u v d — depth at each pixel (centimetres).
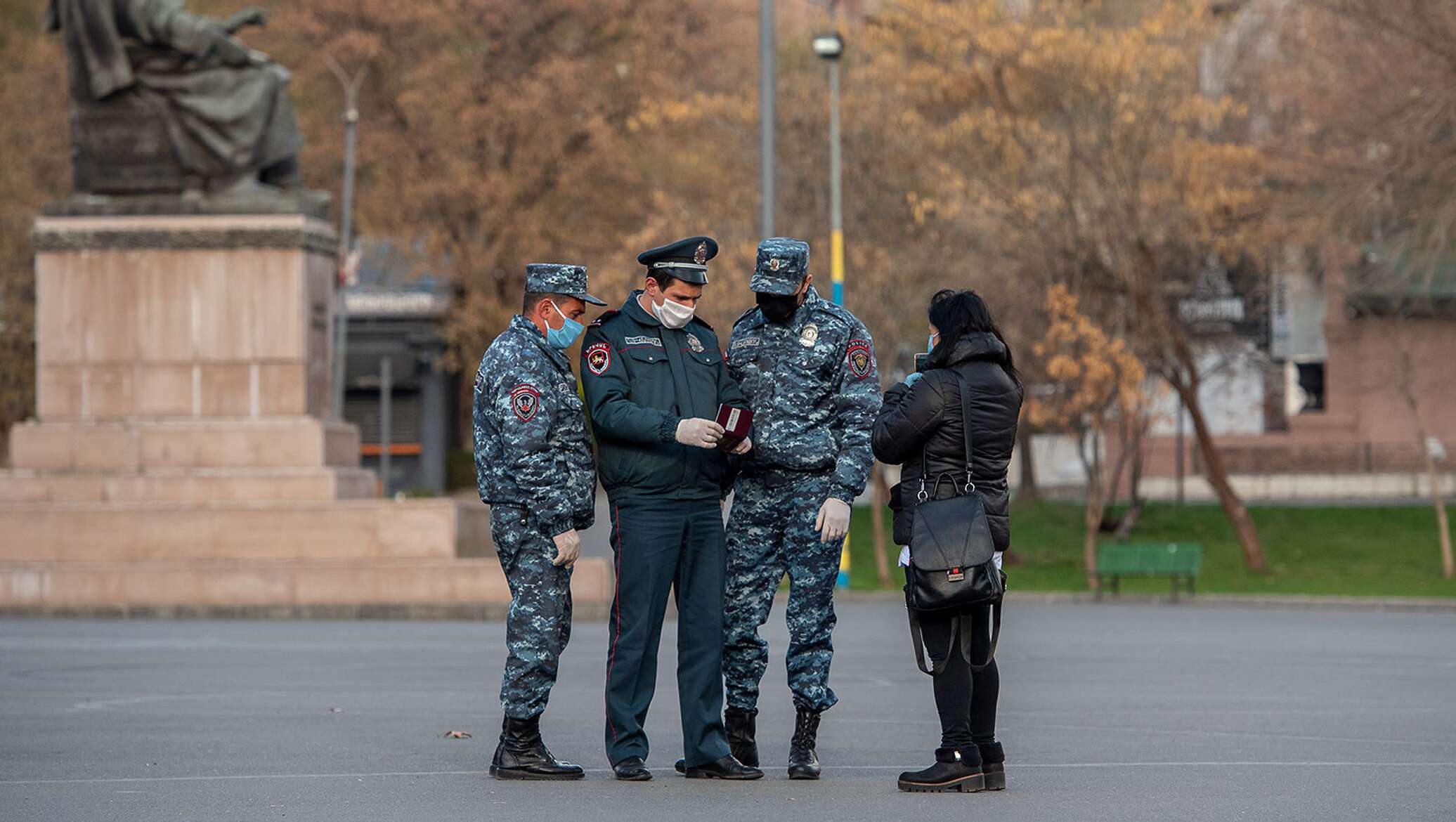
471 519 4753
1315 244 6812
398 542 4550
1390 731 2086
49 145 8225
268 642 3634
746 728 1650
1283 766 1711
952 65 6331
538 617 1595
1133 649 3622
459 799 1468
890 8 6619
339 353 7612
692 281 1612
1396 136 5994
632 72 8662
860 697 2559
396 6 8456
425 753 1817
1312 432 9412
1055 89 6203
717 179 7062
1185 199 6325
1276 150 6372
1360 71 6288
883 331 6650
